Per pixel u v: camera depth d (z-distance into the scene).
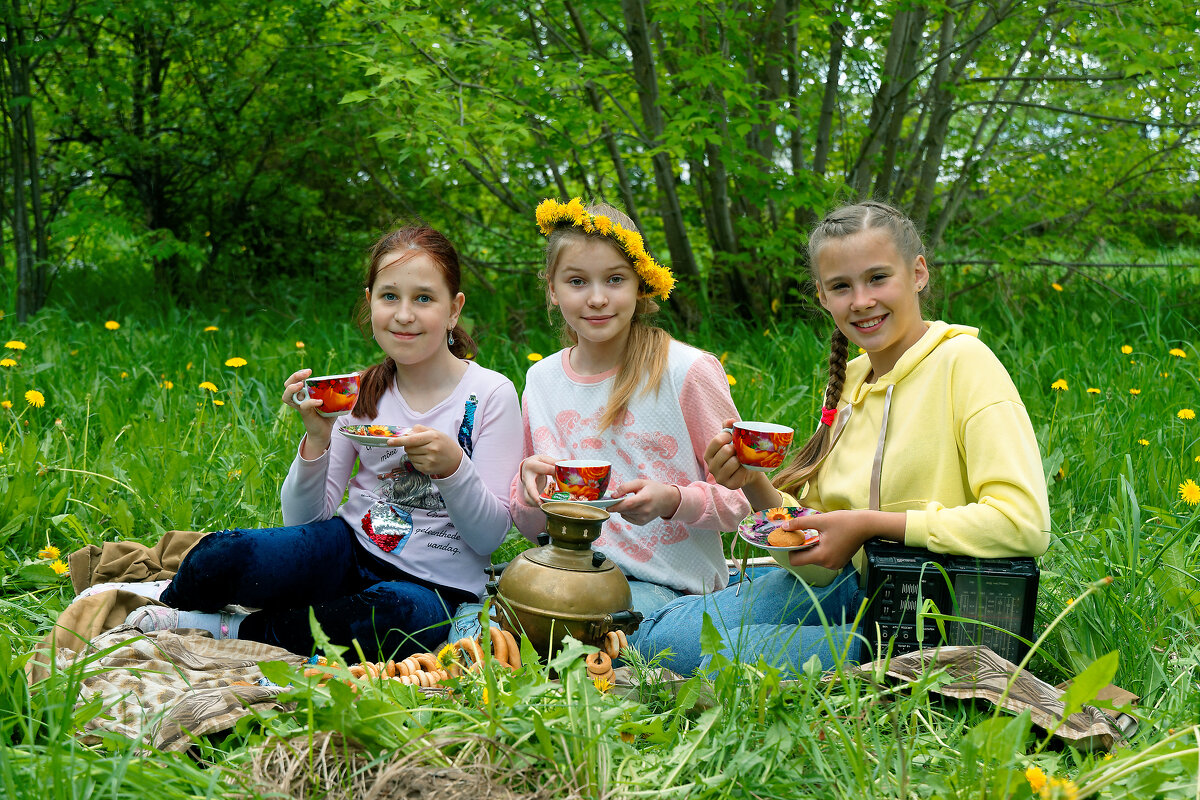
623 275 2.63
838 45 6.40
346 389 2.56
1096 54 6.47
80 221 7.19
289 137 7.88
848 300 2.39
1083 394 4.42
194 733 1.88
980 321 6.23
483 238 8.20
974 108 8.15
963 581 2.18
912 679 2.01
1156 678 2.16
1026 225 7.53
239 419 4.19
